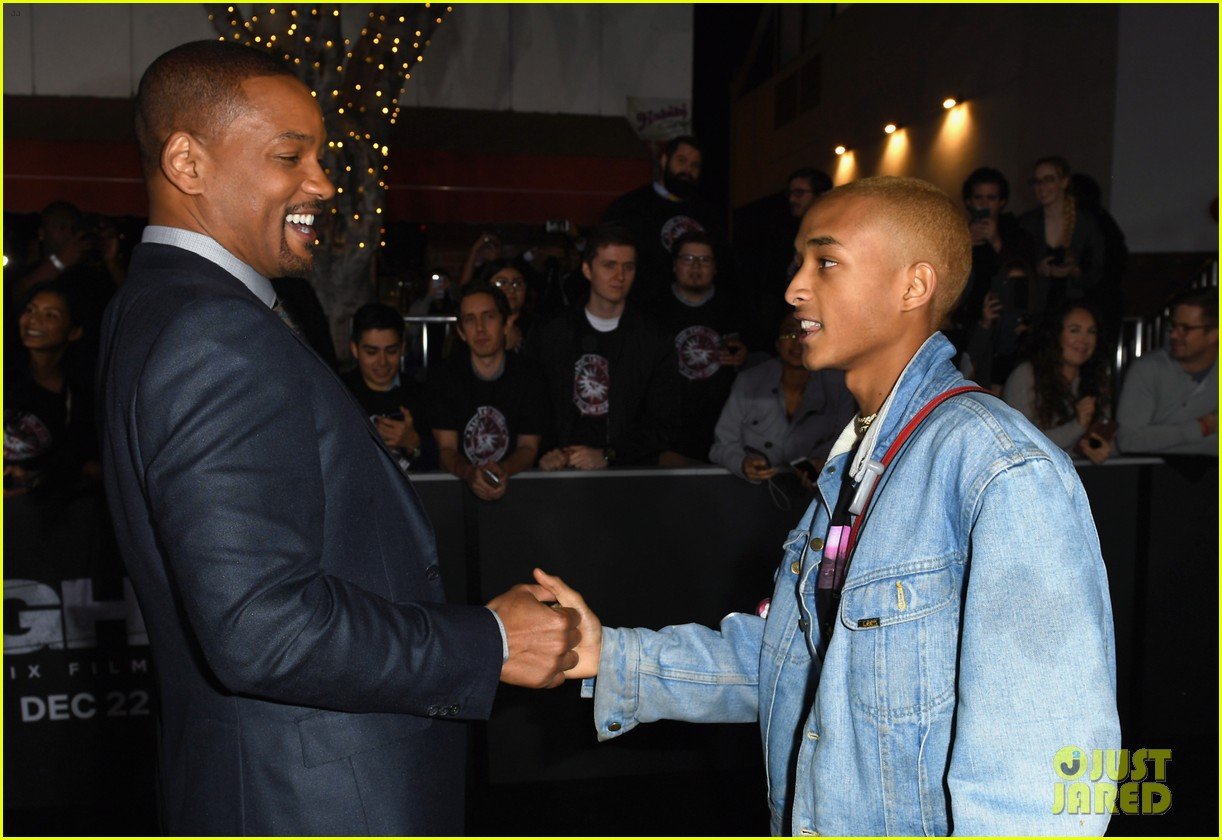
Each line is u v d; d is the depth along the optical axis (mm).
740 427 3357
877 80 11102
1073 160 7512
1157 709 3201
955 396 1151
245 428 1074
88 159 7980
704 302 4070
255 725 1189
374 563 1248
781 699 1310
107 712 2783
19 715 2732
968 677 1013
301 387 1152
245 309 1133
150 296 1166
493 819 2746
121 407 1138
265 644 1047
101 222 4492
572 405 3680
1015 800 965
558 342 3699
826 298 1201
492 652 1241
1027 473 1021
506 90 9133
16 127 7918
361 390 3436
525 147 8711
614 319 3715
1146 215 7176
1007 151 8383
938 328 1245
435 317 4953
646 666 1476
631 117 9328
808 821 1186
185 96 1215
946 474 1093
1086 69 7332
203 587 1043
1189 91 7145
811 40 13555
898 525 1119
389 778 1238
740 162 16500
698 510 3020
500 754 2953
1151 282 7172
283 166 1255
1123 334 5633
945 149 9516
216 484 1049
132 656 2789
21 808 2744
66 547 2736
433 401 3344
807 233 1225
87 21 8328
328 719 1205
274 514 1075
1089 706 970
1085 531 1047
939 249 1179
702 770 3066
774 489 3043
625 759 3023
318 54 5801
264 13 5805
